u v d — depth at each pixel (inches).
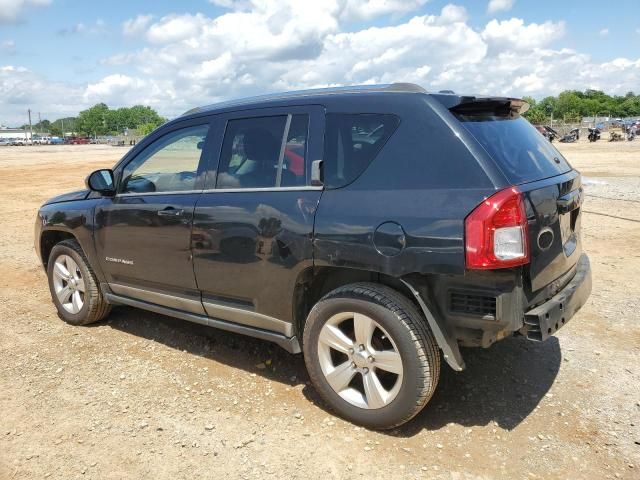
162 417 137.9
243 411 140.1
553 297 125.3
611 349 169.0
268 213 138.3
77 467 119.4
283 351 174.4
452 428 129.9
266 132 146.1
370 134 128.3
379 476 114.0
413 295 122.3
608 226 346.6
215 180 153.9
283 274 136.9
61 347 181.9
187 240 155.7
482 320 113.9
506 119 138.1
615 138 1750.7
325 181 131.7
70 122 7500.0
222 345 179.9
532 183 121.2
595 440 123.8
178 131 167.6
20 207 518.9
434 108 122.0
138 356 173.6
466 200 112.6
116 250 177.9
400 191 120.5
